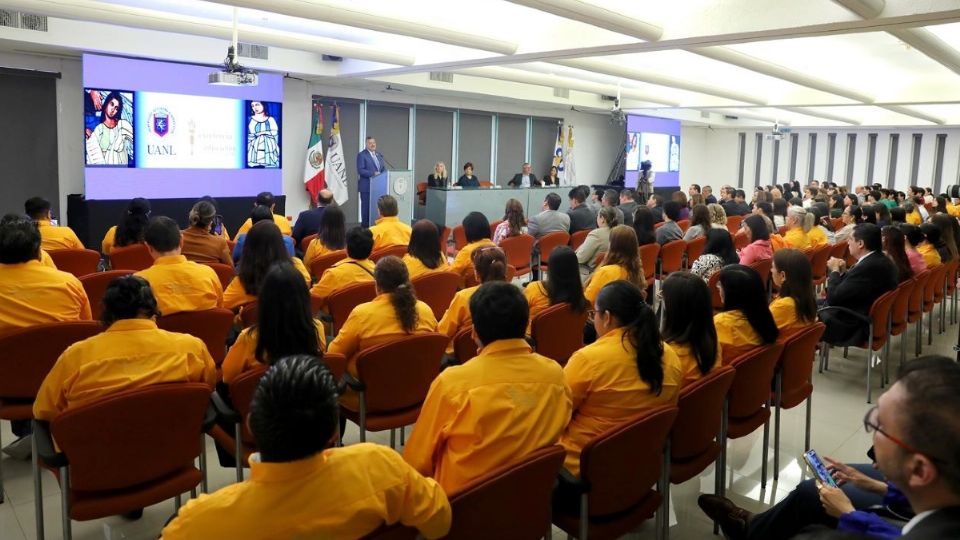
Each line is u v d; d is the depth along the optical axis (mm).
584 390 2293
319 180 10633
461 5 6195
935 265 5766
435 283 4227
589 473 2006
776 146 19125
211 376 2453
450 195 9945
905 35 5496
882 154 17641
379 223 6035
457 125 12898
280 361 1360
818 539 1443
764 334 2949
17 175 7992
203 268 3295
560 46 6523
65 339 2764
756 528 2402
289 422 1267
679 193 8984
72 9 5730
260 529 1282
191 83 8578
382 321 2922
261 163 9422
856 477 2141
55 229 5000
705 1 5551
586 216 7844
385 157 11891
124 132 8047
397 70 8594
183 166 8617
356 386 2750
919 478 1106
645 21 5547
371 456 1418
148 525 2754
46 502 2895
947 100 9367
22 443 3311
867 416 1225
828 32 5273
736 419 2973
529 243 6656
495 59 7184
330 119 10961
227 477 3166
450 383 1926
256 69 8875
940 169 16844
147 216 5262
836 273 4844
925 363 1176
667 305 2688
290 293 2379
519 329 1972
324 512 1318
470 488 1614
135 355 2227
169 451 2201
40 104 8078
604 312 2371
